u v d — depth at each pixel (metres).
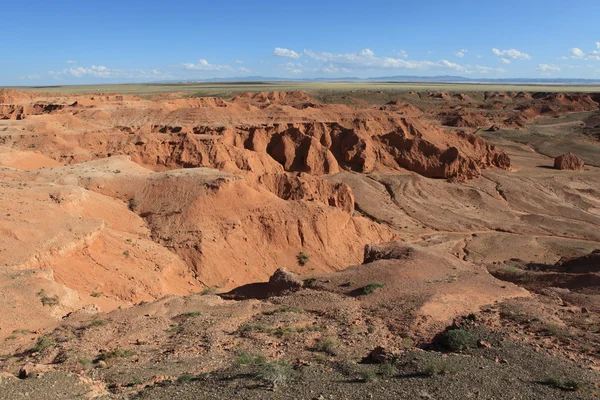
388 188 83.19
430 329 23.64
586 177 91.81
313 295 31.31
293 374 16.97
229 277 43.91
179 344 22.48
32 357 21.20
